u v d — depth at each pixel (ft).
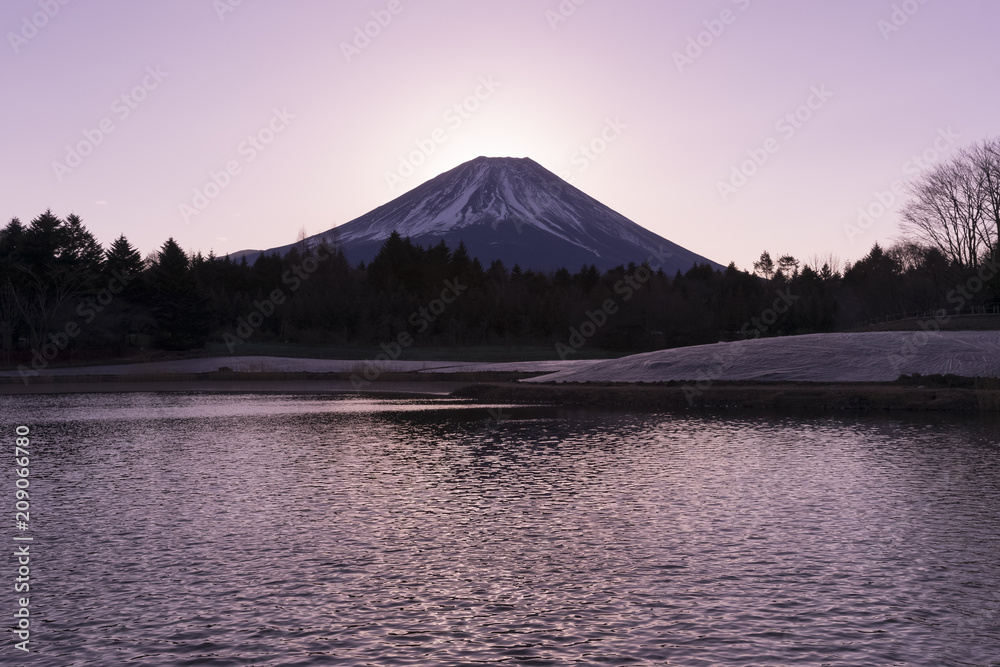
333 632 40.75
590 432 122.72
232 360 330.75
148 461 96.12
